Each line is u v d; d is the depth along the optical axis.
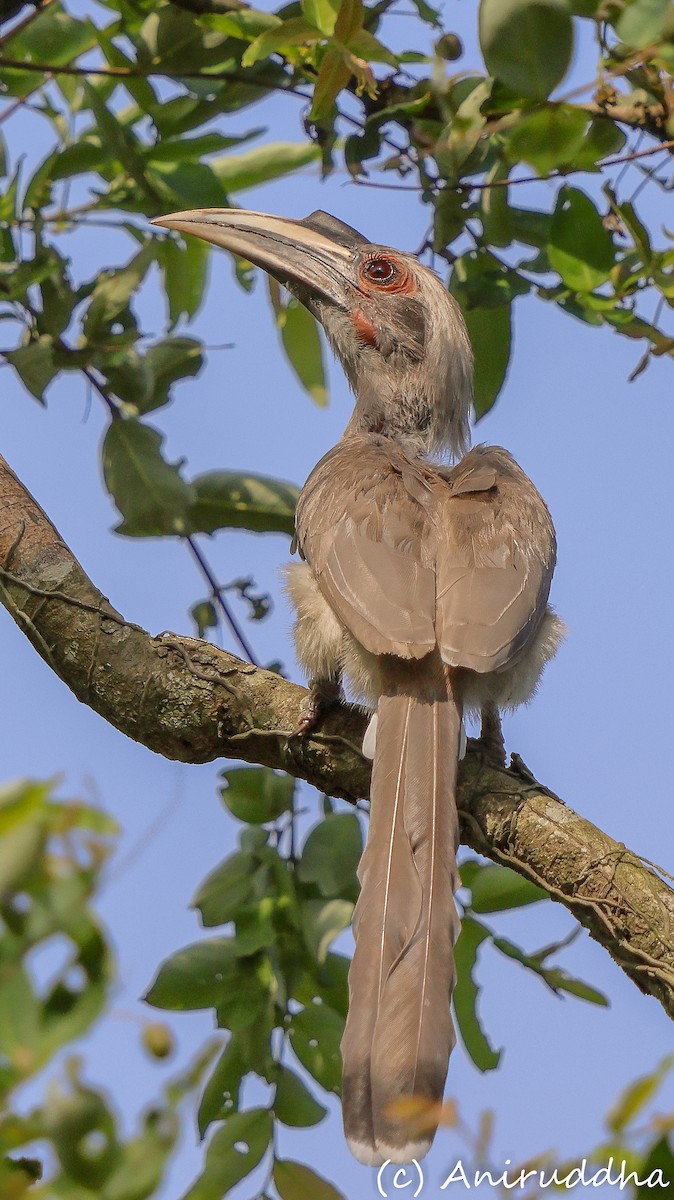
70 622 10.38
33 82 11.68
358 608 9.73
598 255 10.42
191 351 11.49
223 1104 9.65
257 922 9.89
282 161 12.02
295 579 10.71
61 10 11.66
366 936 8.48
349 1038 8.07
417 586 9.81
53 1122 5.03
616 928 8.84
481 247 11.40
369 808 9.14
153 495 11.05
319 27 9.88
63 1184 5.00
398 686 9.62
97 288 11.07
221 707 10.12
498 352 11.86
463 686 9.83
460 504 10.55
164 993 9.77
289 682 10.27
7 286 10.83
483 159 10.88
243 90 11.38
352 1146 7.72
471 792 9.45
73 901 5.08
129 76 11.24
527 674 10.33
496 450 11.70
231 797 10.27
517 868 9.24
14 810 5.01
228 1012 9.74
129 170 11.08
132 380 11.03
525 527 10.44
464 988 9.82
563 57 9.26
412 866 8.76
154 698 10.17
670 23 9.07
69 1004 5.12
